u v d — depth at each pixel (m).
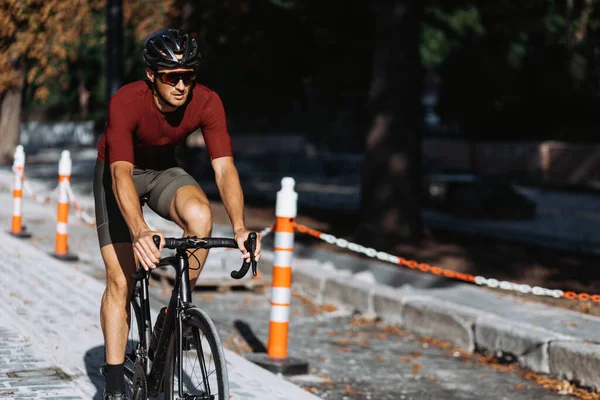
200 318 5.22
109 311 6.17
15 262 14.13
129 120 5.68
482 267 17.58
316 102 54.66
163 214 6.06
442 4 42.47
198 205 5.76
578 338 10.72
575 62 43.50
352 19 31.98
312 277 14.86
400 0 20.34
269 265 15.84
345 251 19.48
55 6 25.67
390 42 20.36
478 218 26.91
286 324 10.07
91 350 8.70
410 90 20.47
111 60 21.72
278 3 31.66
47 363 8.15
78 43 31.83
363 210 20.69
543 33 38.72
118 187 5.50
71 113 77.62
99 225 6.12
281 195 9.91
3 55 26.44
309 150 59.44
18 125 41.59
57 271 13.51
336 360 10.88
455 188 28.28
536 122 51.34
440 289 14.20
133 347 6.44
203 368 5.22
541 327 11.38
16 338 9.06
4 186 26.94
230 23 31.81
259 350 10.99
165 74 5.46
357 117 56.16
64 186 15.70
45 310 10.53
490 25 44.19
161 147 5.99
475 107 51.66
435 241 20.77
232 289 15.02
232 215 5.64
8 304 10.76
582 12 32.38
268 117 58.72
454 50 49.56
